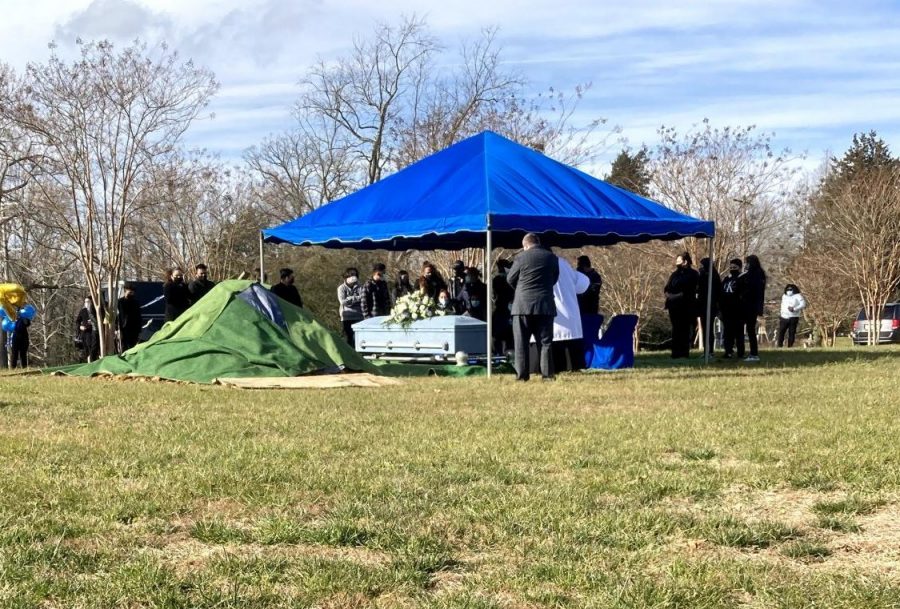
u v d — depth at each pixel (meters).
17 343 19.50
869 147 59.81
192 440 7.23
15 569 3.90
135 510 4.94
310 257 34.97
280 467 6.00
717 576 3.82
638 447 6.79
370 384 12.03
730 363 16.09
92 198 28.47
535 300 12.08
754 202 37.72
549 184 15.23
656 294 41.22
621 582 3.77
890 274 37.16
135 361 13.86
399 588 3.72
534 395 10.45
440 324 15.07
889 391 10.36
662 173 37.22
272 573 3.87
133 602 3.57
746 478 5.68
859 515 4.90
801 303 22.58
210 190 35.12
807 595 3.59
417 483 5.54
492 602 3.55
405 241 21.14
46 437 7.39
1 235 35.06
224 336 13.68
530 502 5.03
